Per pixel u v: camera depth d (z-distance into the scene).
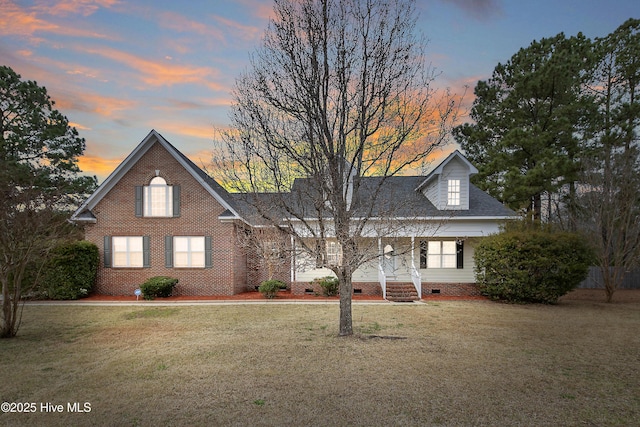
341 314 10.79
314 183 10.24
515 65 30.03
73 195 26.34
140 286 18.44
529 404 6.09
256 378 7.25
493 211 20.08
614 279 19.28
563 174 24.88
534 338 10.58
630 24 28.58
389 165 9.76
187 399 6.26
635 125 26.42
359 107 9.78
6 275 10.80
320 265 10.30
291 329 11.72
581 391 6.66
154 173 20.14
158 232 20.05
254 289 22.42
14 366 8.10
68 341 10.36
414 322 12.84
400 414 5.70
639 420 5.55
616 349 9.46
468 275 20.55
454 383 6.99
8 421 5.50
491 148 28.64
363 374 7.45
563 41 28.48
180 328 12.02
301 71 9.47
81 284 18.66
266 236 11.14
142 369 7.83
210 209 20.03
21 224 10.62
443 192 20.03
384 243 20.14
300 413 5.71
